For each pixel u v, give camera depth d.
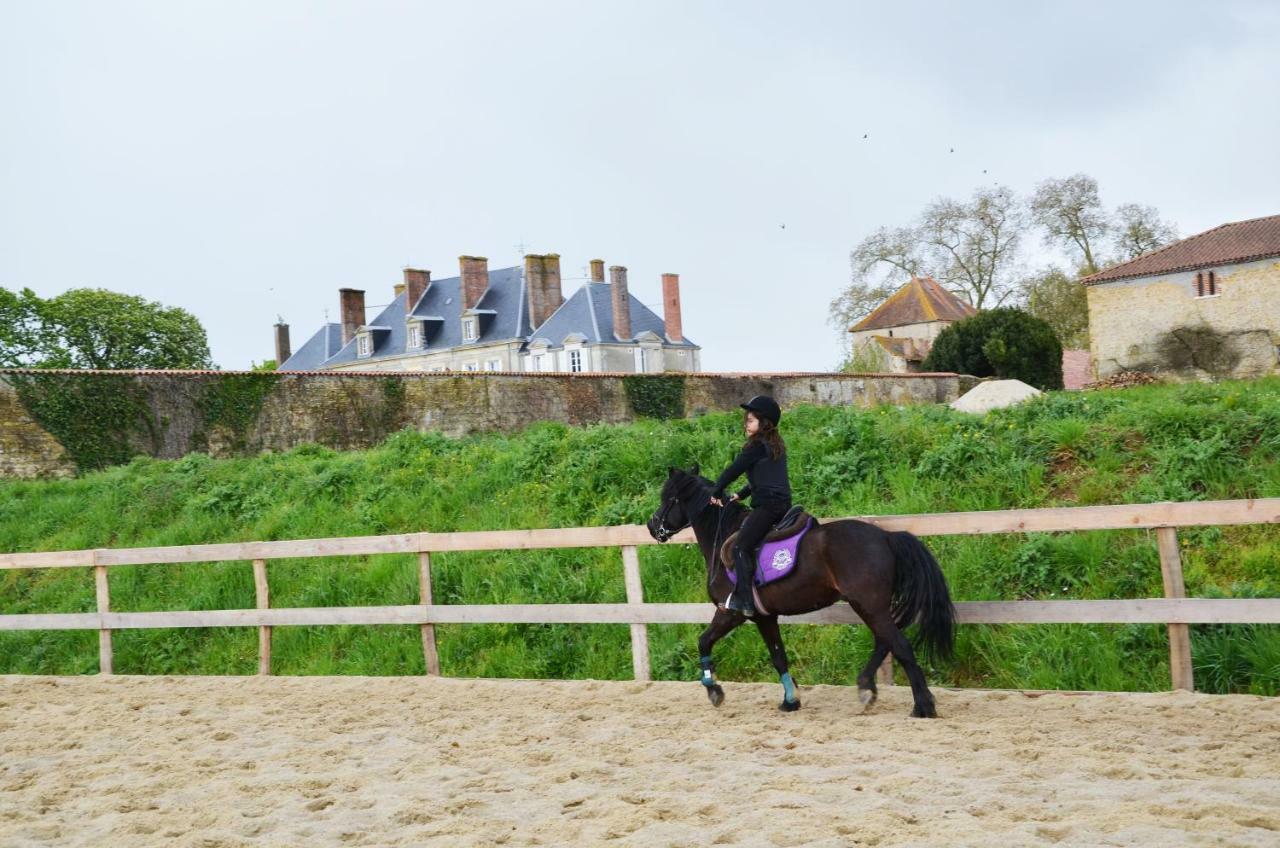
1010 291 67.69
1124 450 12.44
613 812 5.73
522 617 10.46
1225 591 9.18
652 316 75.88
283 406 27.67
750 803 5.75
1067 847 4.63
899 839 4.93
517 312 74.12
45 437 24.53
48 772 7.71
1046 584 9.99
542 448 17.28
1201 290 43.81
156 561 12.60
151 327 64.44
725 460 15.27
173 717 9.72
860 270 71.50
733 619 8.16
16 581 17.12
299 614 11.74
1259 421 11.95
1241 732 6.66
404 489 17.70
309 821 6.02
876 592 7.32
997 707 7.85
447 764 7.23
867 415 16.27
